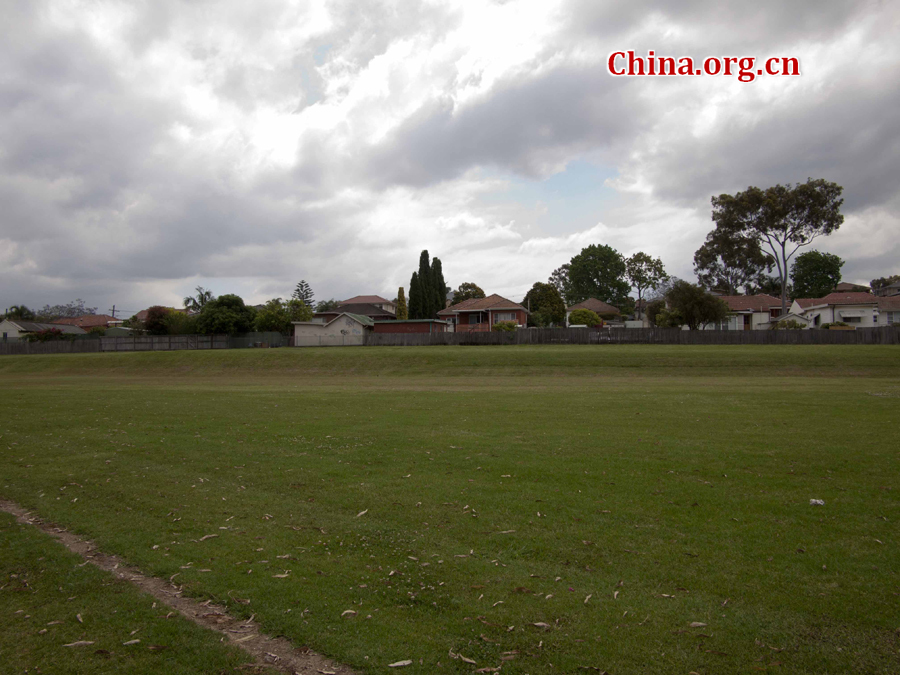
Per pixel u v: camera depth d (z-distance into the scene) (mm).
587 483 7633
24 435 12039
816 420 12852
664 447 9906
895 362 30812
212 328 67438
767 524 5996
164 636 3957
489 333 53188
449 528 5984
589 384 24562
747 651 3678
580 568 4969
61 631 4043
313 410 15445
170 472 8609
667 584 4641
